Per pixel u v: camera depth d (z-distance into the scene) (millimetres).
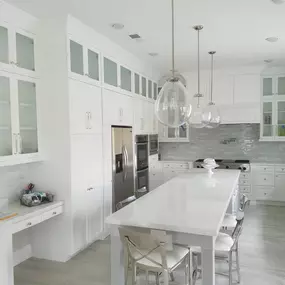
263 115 5926
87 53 3580
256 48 4461
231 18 3238
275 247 3633
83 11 3027
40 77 3316
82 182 3490
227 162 5938
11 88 2916
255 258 3322
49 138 3334
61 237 3338
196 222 2090
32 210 2918
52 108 3301
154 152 6191
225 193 3014
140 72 5285
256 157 6230
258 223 4602
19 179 3404
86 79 3559
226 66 5746
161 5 2889
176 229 2029
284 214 5113
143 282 2852
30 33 3174
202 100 6117
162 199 2811
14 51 2941
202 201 2701
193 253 2594
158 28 3543
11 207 3043
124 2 2816
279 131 5824
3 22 2809
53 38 3242
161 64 5535
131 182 4840
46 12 3037
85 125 3549
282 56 4965
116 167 4297
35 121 3287
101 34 3771
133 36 3846
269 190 5734
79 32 3402
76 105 3377
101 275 2990
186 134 6520
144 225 2119
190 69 5973
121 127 4473
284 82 5750
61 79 3246
